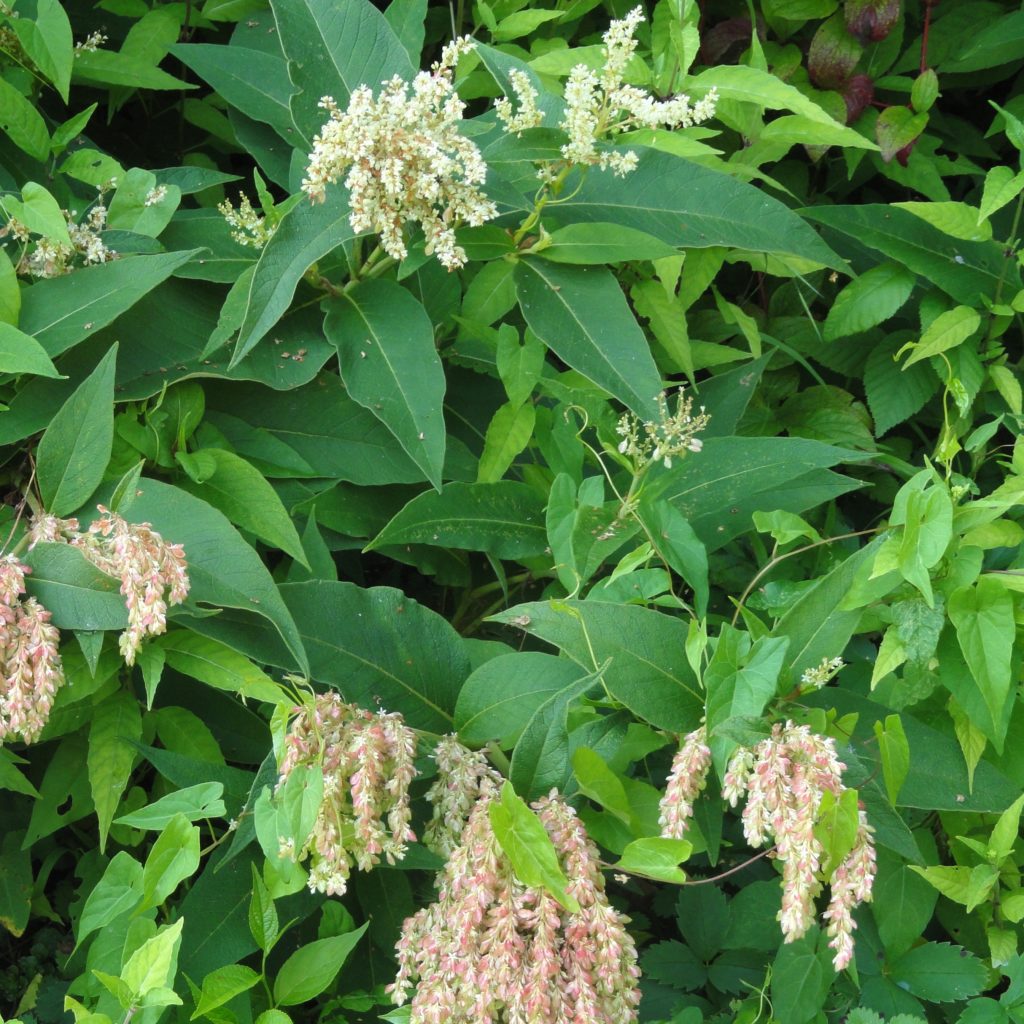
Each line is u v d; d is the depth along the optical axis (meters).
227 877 1.59
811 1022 1.63
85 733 1.64
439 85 1.60
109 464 1.62
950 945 1.64
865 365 1.84
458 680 1.62
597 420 1.66
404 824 1.54
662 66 1.77
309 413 1.69
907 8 1.92
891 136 1.83
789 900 1.49
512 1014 1.49
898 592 1.59
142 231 1.68
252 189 1.89
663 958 1.68
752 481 1.67
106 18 1.87
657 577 1.59
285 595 1.61
